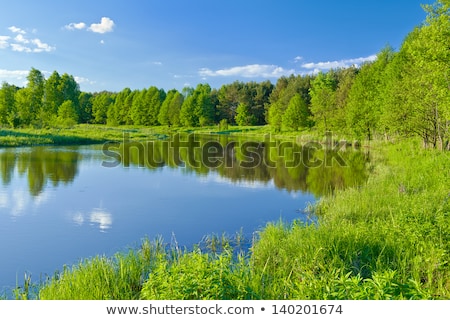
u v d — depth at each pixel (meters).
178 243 11.20
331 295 4.86
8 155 33.44
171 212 15.44
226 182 23.30
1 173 24.00
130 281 7.42
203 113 99.12
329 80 81.00
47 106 70.75
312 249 8.01
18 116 64.12
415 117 28.59
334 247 7.92
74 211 15.41
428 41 19.89
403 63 35.50
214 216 14.68
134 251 10.28
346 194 15.65
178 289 5.26
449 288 6.14
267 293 6.05
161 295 5.22
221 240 11.28
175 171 27.73
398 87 31.11
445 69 18.73
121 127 94.94
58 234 12.35
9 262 9.86
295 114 74.62
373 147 44.53
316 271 7.10
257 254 8.85
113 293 6.62
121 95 111.19
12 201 16.94
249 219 14.20
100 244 11.34
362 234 8.66
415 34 35.69
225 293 5.51
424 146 30.31
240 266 7.48
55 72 90.38
